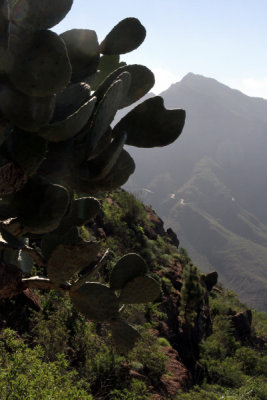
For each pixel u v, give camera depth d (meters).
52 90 1.11
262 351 26.95
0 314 8.86
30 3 1.04
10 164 1.22
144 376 11.16
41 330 9.02
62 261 1.37
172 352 15.48
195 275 21.50
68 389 6.50
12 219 1.35
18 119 1.17
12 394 5.42
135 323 14.85
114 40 1.53
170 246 31.36
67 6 1.09
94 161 1.41
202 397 12.87
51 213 1.33
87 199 1.61
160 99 1.55
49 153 1.37
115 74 1.42
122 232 22.12
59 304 10.51
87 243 1.36
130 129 1.57
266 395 14.95
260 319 39.38
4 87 1.13
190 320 20.33
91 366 9.38
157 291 1.75
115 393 9.27
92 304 1.72
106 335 11.36
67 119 1.19
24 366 6.29
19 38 1.08
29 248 1.38
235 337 26.89
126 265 1.73
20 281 1.38
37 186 1.34
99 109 1.27
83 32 1.43
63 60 1.09
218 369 17.64
